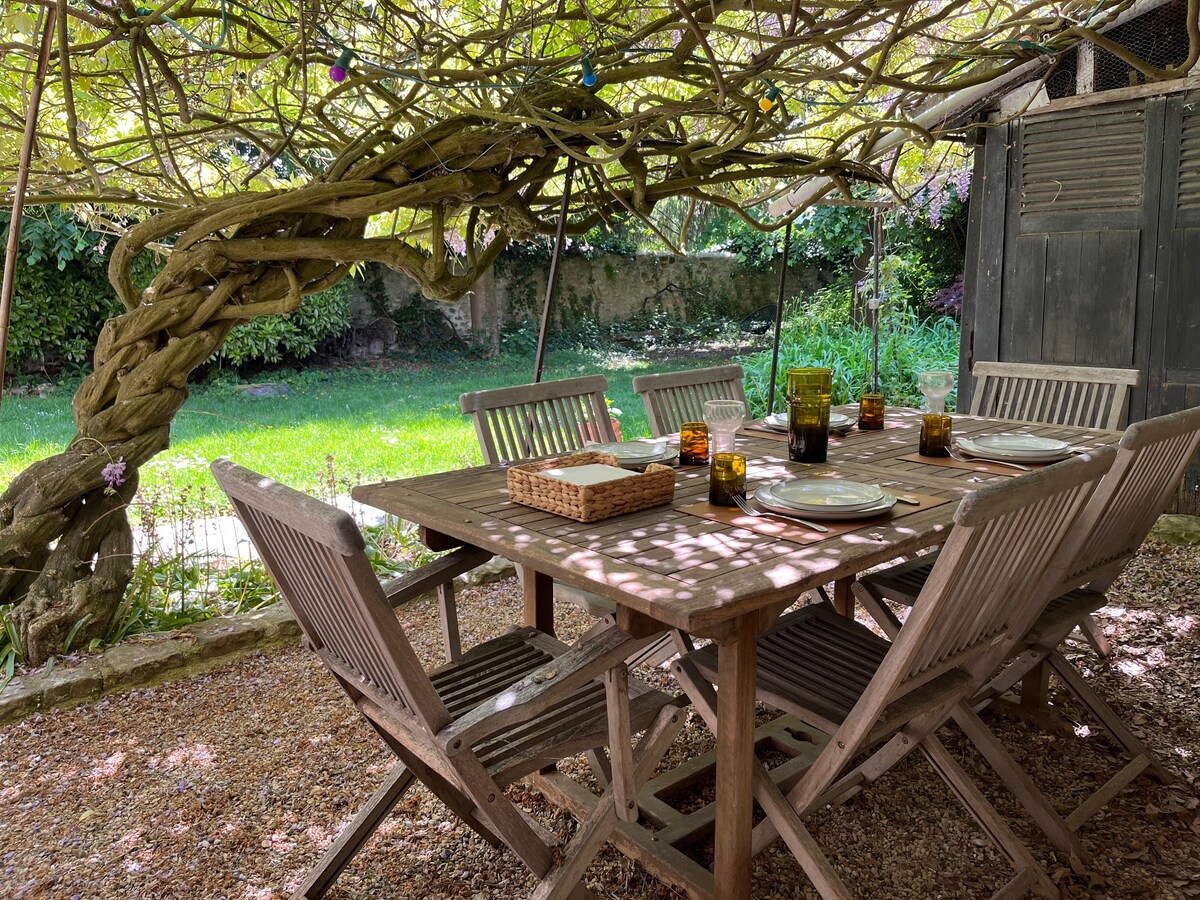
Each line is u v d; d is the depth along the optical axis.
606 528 1.82
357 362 9.98
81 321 8.37
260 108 3.54
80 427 2.91
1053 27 3.14
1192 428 1.94
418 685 1.43
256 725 2.56
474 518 1.92
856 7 2.34
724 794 1.66
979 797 1.81
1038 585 1.90
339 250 2.88
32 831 2.08
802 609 2.21
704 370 3.33
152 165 3.49
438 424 7.08
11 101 3.04
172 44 3.04
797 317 8.73
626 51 2.78
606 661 1.56
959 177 6.52
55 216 7.39
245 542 3.82
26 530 2.79
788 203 4.82
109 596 2.91
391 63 3.00
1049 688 2.70
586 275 11.04
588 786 2.22
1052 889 1.78
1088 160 4.11
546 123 2.70
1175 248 3.90
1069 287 4.24
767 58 2.51
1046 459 2.29
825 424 2.36
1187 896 1.79
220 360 8.93
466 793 1.52
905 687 1.59
